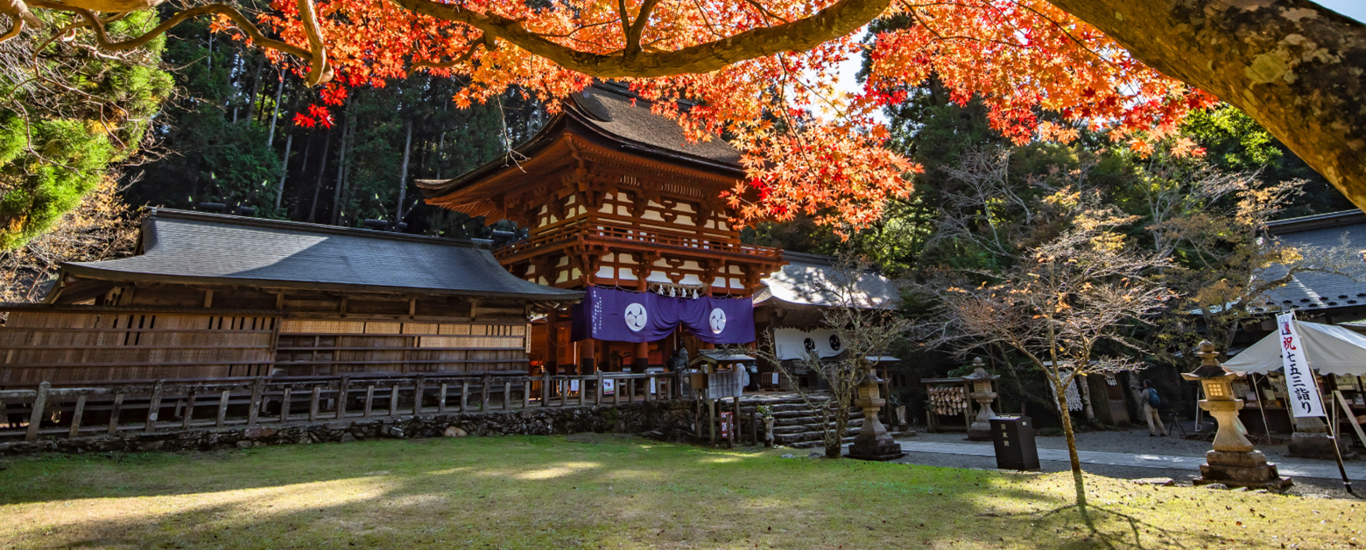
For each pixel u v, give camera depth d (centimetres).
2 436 881
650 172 1964
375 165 3756
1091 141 2805
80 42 834
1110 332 1648
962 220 2489
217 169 3222
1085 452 1250
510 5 717
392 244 1652
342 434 1139
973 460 1127
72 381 1041
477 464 921
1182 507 607
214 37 3372
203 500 634
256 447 1046
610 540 478
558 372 1967
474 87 806
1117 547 468
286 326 1291
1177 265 1723
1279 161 2494
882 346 1395
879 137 756
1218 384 834
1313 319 1722
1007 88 683
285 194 3953
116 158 1110
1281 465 1045
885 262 3033
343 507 601
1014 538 493
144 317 1124
